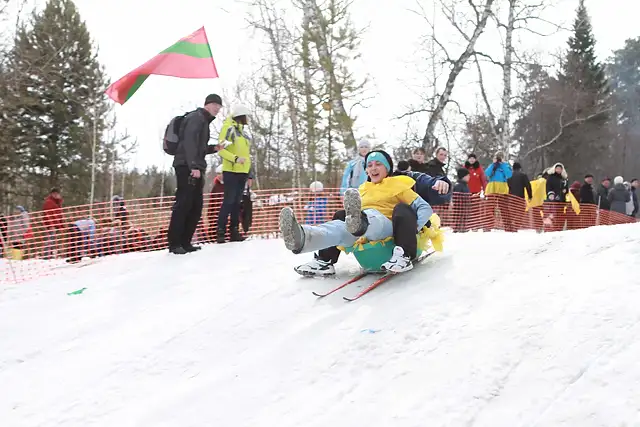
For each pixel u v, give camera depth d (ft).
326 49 46.78
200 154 20.53
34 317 15.39
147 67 22.81
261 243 21.84
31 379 11.92
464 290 12.34
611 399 7.84
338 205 29.40
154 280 17.63
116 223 24.75
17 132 78.43
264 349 11.77
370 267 14.94
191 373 11.41
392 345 10.68
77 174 84.99
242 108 23.08
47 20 85.25
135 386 11.17
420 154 27.09
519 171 36.09
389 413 8.73
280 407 9.55
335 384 9.93
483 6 52.85
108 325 14.38
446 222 30.68
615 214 47.73
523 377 8.87
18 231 24.53
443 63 54.34
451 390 8.94
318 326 12.16
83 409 10.53
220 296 15.34
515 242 15.20
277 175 69.26
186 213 20.70
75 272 19.45
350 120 46.11
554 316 10.31
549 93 102.37
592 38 122.83
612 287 10.82
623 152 144.05
